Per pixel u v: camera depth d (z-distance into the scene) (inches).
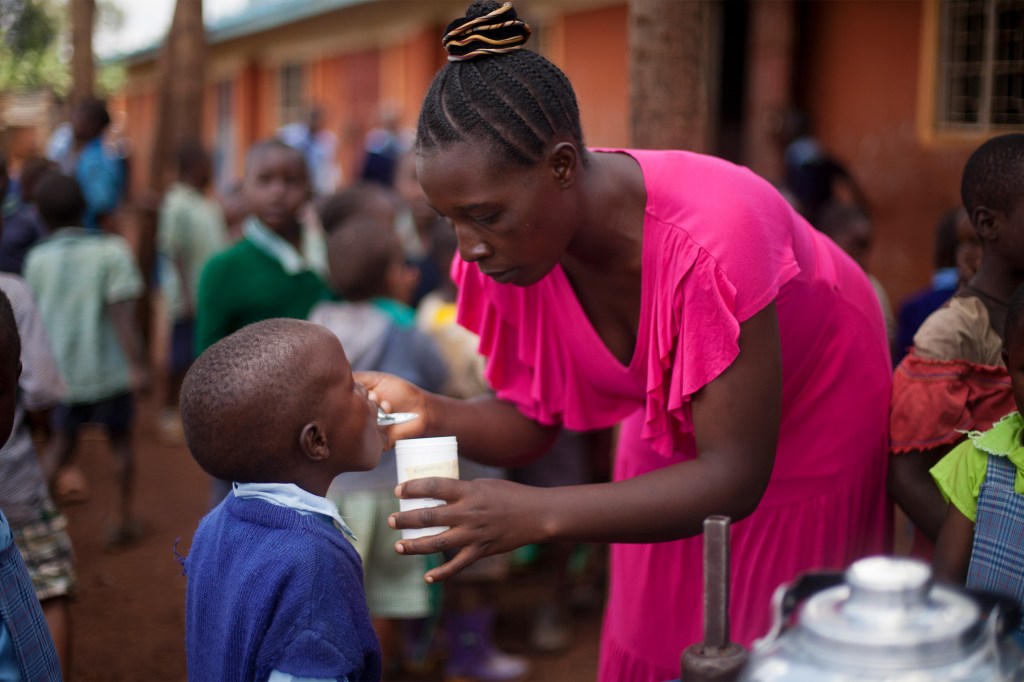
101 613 180.4
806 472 89.7
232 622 68.2
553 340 91.1
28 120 439.2
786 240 77.9
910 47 351.6
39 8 409.7
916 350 90.2
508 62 68.8
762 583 91.5
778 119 371.9
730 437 74.7
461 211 69.6
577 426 93.9
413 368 142.9
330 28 663.1
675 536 73.3
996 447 75.1
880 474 94.3
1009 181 85.7
